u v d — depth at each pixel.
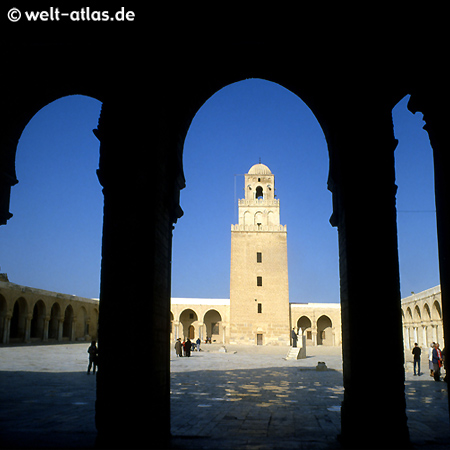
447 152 8.59
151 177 9.16
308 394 15.86
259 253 64.38
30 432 9.19
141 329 8.48
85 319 57.81
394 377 8.70
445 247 8.45
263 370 25.81
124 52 9.68
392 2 9.02
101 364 8.35
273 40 10.09
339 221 10.05
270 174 67.19
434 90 8.98
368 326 8.90
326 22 9.74
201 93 11.10
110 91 9.66
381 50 9.70
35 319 50.28
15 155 10.85
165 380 9.41
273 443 8.64
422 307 44.25
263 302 62.66
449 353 7.83
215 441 8.80
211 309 66.12
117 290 8.59
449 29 8.62
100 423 8.13
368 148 9.63
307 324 69.25
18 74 10.24
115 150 9.23
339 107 10.03
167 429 9.38
